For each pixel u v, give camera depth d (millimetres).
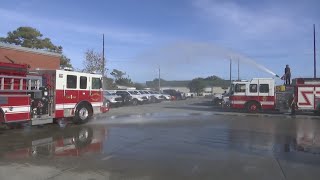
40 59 29234
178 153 11156
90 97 19922
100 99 20594
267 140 13883
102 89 20766
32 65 28359
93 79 20125
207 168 9164
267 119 22812
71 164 9641
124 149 11867
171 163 9750
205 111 30234
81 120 19422
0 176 8422
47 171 8883
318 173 8672
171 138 14352
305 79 27016
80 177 8336
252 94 28531
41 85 17422
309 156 10734
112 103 36156
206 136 14953
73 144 12930
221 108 34406
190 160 10125
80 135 15273
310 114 27969
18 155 10906
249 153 11188
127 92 41875
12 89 15508
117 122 20688
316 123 20375
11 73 15578
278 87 27984
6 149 11930
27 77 16375
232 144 12883
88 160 10141
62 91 18234
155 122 20703
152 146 12445
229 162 9867
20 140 13922
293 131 16703
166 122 20688
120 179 8180
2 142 13414
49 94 17750
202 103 46969
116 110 31391
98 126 18641
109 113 27672
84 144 12930
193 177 8328
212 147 12258
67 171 8875
